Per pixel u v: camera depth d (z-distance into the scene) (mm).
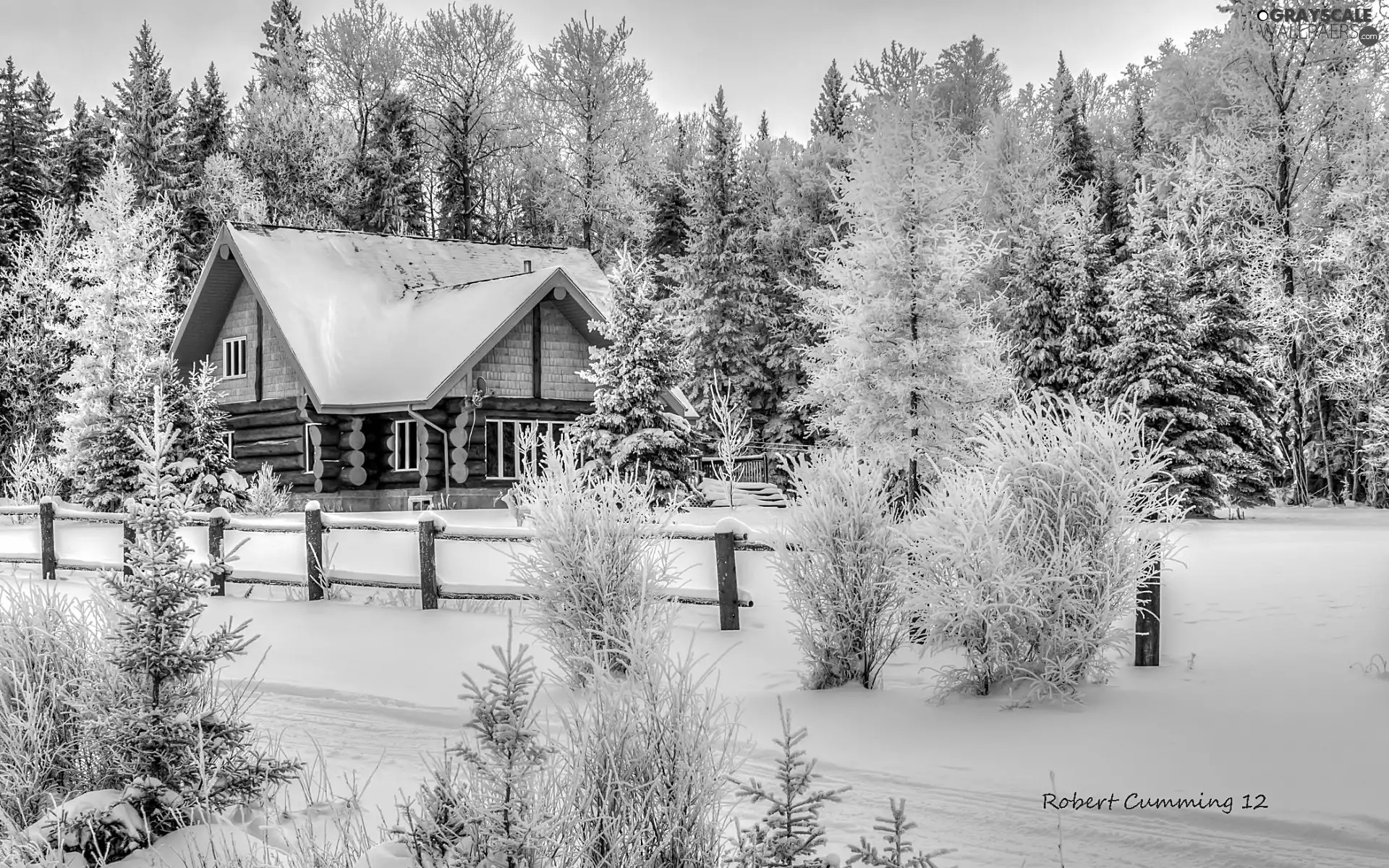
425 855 4156
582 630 8789
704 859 4500
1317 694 7766
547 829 4152
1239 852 5141
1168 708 7578
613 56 57875
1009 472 8703
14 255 43688
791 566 9055
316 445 31453
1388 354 38094
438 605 13734
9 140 48656
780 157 52188
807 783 4336
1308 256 40219
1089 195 37219
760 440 47875
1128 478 8625
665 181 53688
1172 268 35312
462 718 8328
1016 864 5113
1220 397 30844
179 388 26656
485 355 31000
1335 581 13492
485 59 59375
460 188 59562
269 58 67125
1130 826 5516
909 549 8570
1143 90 65188
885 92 52656
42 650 6199
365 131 62312
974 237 26875
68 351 42062
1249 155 40500
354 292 34375
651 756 4551
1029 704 7895
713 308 47375
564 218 58094
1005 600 8055
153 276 36688
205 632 11969
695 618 12484
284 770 5742
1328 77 40000
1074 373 35469
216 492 25828
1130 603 8445
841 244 24469
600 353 28062
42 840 4730
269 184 59094
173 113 55312
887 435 22625
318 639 11812
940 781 6367
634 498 9594
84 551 21328
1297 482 40625
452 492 30281
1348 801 5613
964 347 22953
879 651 8961
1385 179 38344
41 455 37688
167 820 5246
